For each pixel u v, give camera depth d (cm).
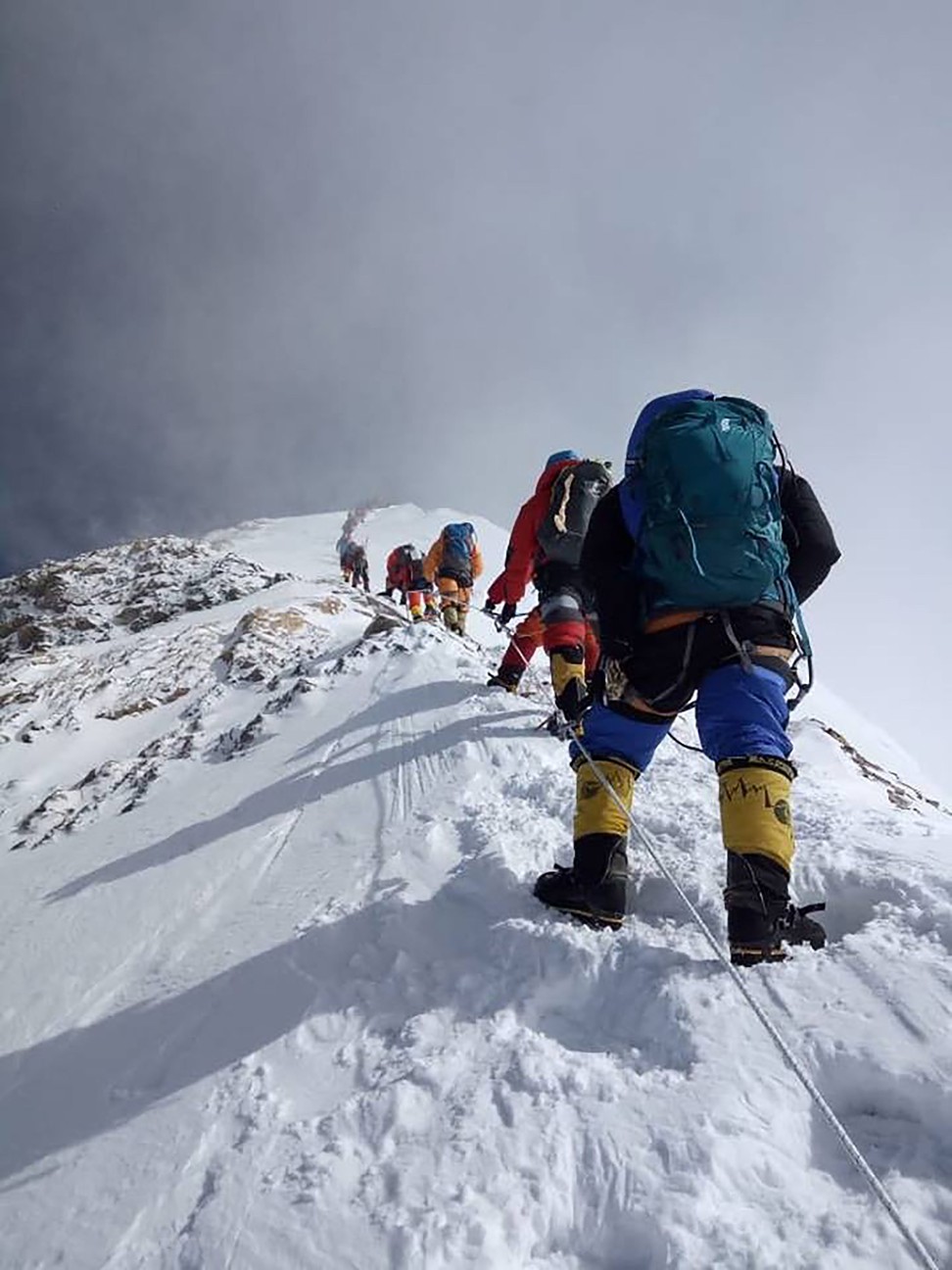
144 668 884
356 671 666
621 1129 177
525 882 289
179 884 365
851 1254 146
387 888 305
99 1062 248
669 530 247
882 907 241
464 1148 179
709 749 252
